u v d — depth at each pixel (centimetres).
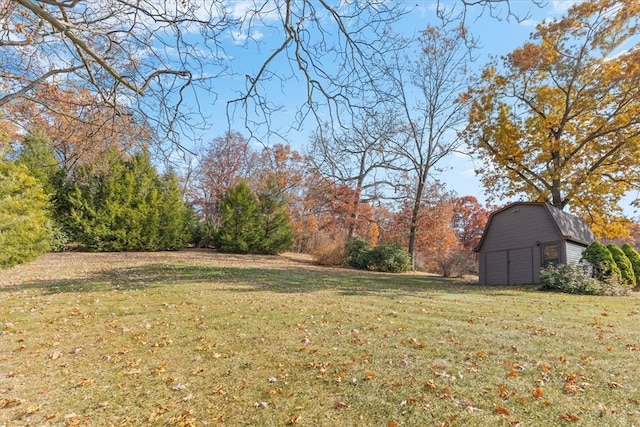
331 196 2320
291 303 868
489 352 500
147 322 679
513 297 1061
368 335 588
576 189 1805
